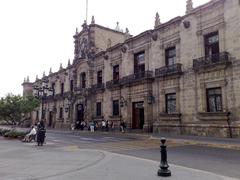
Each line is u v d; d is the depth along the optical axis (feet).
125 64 120.98
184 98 88.33
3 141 75.05
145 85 105.40
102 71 139.33
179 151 50.93
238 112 71.15
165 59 98.89
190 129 84.94
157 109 100.01
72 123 157.28
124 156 43.42
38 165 35.12
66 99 170.91
